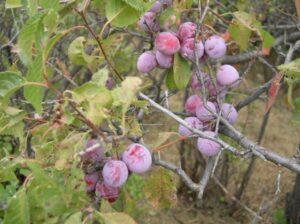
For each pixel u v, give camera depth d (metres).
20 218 0.28
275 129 1.21
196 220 0.92
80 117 0.29
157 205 0.37
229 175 0.98
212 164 0.37
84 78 0.70
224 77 0.36
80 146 0.28
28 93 0.29
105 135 0.29
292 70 0.34
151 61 0.36
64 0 0.33
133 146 0.31
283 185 0.99
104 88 0.27
